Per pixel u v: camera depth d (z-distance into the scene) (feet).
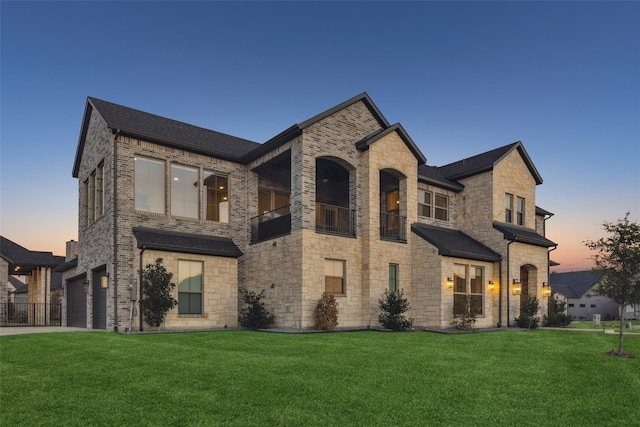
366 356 29.71
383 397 19.08
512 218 67.72
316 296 49.29
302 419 15.93
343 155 54.49
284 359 27.71
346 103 55.06
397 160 58.39
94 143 56.90
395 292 53.01
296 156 51.52
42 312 76.23
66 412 16.51
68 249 78.18
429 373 24.45
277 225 53.83
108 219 48.78
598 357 31.50
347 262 52.70
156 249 47.70
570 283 157.69
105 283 50.55
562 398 19.62
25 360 26.68
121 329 45.55
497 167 65.87
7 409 16.83
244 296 54.49
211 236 55.11
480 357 30.53
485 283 60.90
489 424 15.84
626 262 34.55
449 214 68.13
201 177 55.52
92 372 23.31
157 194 51.88
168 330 46.24
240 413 16.52
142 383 20.93
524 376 24.22
